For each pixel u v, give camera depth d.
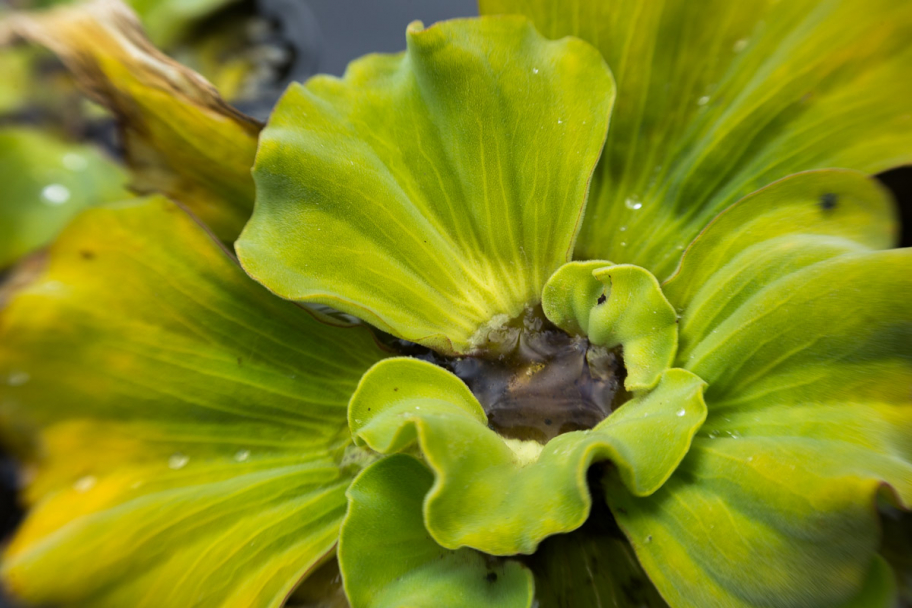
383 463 0.38
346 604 0.39
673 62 0.40
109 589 0.38
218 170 0.40
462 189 0.40
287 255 0.39
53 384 0.39
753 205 0.39
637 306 0.39
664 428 0.38
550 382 0.40
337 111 0.40
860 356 0.37
